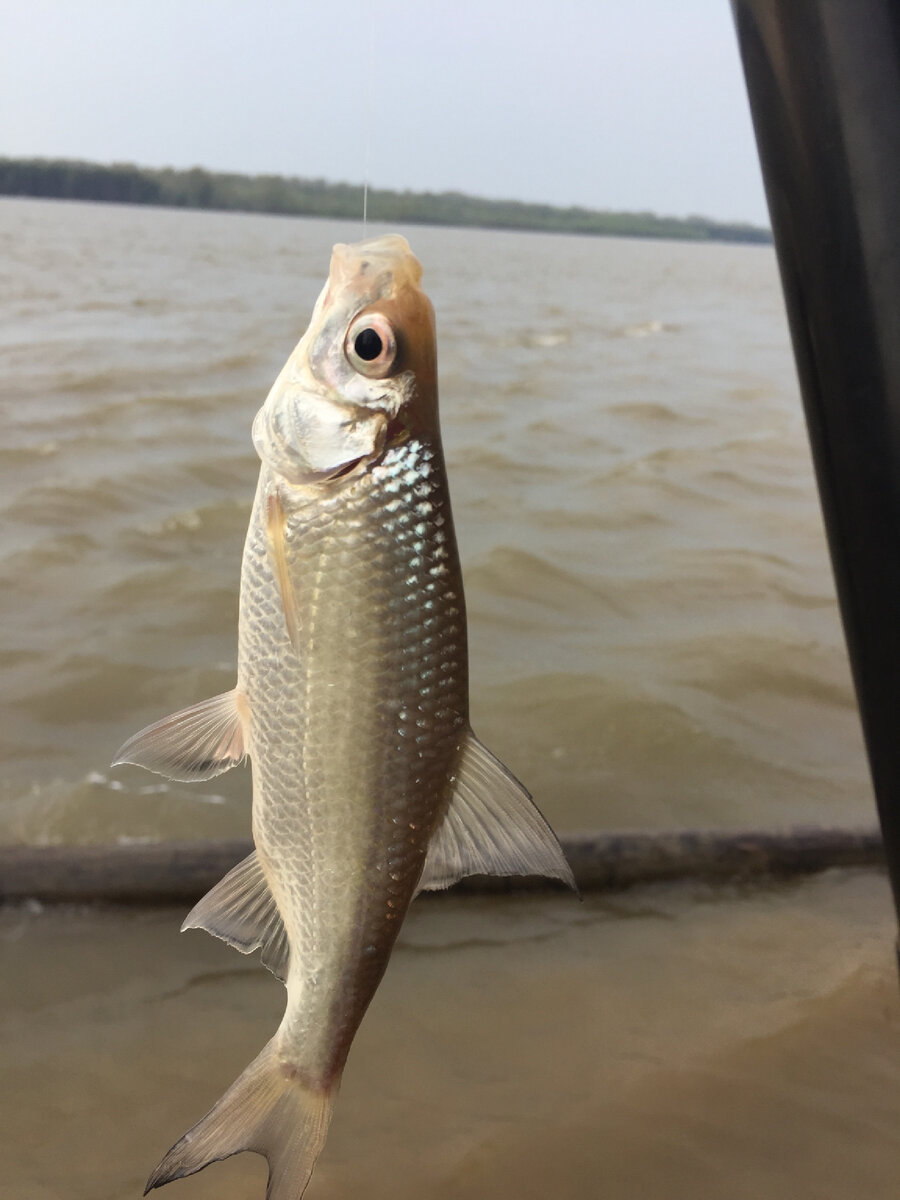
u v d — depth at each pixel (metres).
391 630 0.22
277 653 0.22
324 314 0.22
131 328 2.79
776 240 0.24
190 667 0.80
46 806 0.61
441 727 0.22
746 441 1.74
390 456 0.22
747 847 0.54
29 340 2.49
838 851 0.55
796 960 0.48
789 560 1.11
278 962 0.23
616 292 5.39
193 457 1.41
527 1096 0.39
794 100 0.22
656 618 0.95
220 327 2.88
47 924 0.50
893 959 0.47
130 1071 0.41
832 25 0.21
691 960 0.48
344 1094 0.40
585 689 0.77
